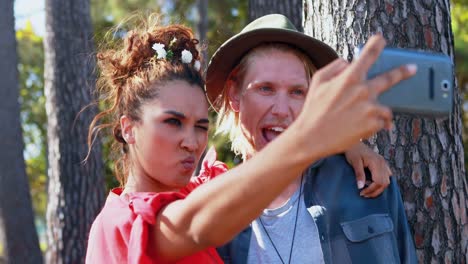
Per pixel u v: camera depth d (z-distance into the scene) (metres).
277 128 2.33
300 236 2.31
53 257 7.20
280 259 2.28
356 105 1.22
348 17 2.85
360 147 2.39
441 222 2.79
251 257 2.30
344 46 2.86
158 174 1.83
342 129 1.22
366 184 2.35
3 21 7.22
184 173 1.83
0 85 7.20
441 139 2.80
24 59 13.21
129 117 1.88
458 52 11.23
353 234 2.28
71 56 7.20
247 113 2.39
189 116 1.82
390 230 2.28
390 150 2.76
